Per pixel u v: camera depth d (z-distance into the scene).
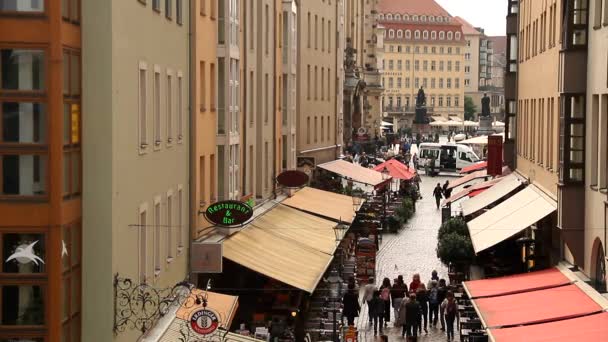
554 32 48.88
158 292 32.81
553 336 31.27
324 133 88.75
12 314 25.19
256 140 55.66
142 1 31.39
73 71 26.30
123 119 28.72
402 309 46.41
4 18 24.59
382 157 133.88
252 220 50.09
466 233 60.41
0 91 24.67
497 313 35.62
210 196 45.44
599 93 37.25
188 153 40.72
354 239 65.75
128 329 29.39
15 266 25.08
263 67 57.00
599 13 37.88
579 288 37.88
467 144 142.00
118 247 28.22
